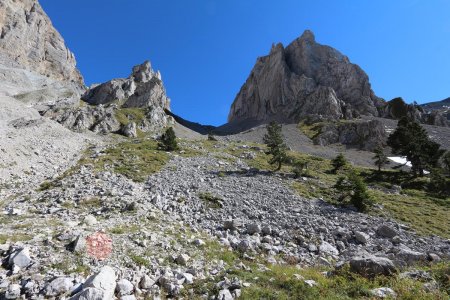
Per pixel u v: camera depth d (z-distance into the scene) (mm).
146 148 64938
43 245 13570
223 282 12258
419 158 60594
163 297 11133
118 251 14383
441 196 46250
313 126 157125
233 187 38906
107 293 9664
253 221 27328
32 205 26250
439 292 11031
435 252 21953
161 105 179000
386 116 177250
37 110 107562
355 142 130375
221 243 19859
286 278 13359
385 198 40562
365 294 11703
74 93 174375
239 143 90562
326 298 11375
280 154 53500
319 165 64375
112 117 108625
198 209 29469
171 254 15414
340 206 34031
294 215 29562
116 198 27969
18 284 10305
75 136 77375
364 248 23188
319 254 21469
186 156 60000
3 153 43625
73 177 37188
